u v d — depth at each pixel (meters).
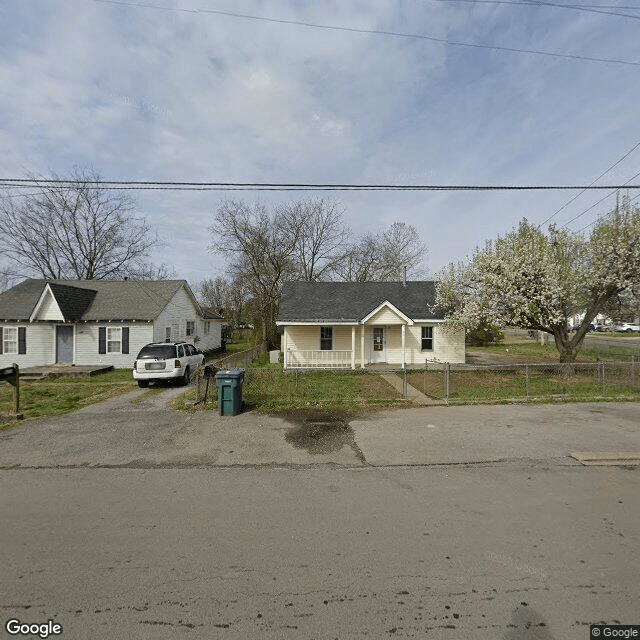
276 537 3.47
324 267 37.09
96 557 3.18
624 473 4.97
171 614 2.54
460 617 2.48
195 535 3.52
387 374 15.15
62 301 18.48
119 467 5.31
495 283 13.63
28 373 15.74
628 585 2.78
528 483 4.66
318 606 2.59
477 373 15.05
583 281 13.27
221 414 8.16
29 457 5.71
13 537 3.51
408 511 3.96
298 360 17.83
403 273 20.95
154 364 12.42
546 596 2.67
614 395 9.89
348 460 5.52
